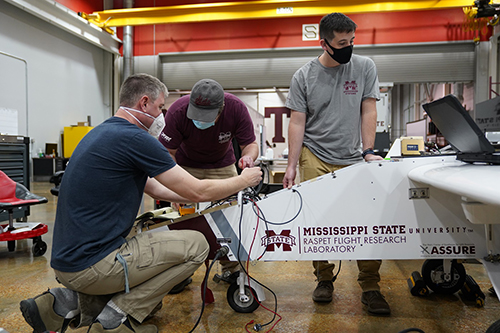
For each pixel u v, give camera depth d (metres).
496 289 1.14
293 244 1.37
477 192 0.75
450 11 7.79
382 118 8.13
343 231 1.34
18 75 6.23
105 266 1.10
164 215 1.62
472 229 1.29
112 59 9.52
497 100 2.25
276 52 8.42
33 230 2.48
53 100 8.03
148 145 1.14
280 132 8.58
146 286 1.19
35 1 6.82
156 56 8.76
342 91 1.62
